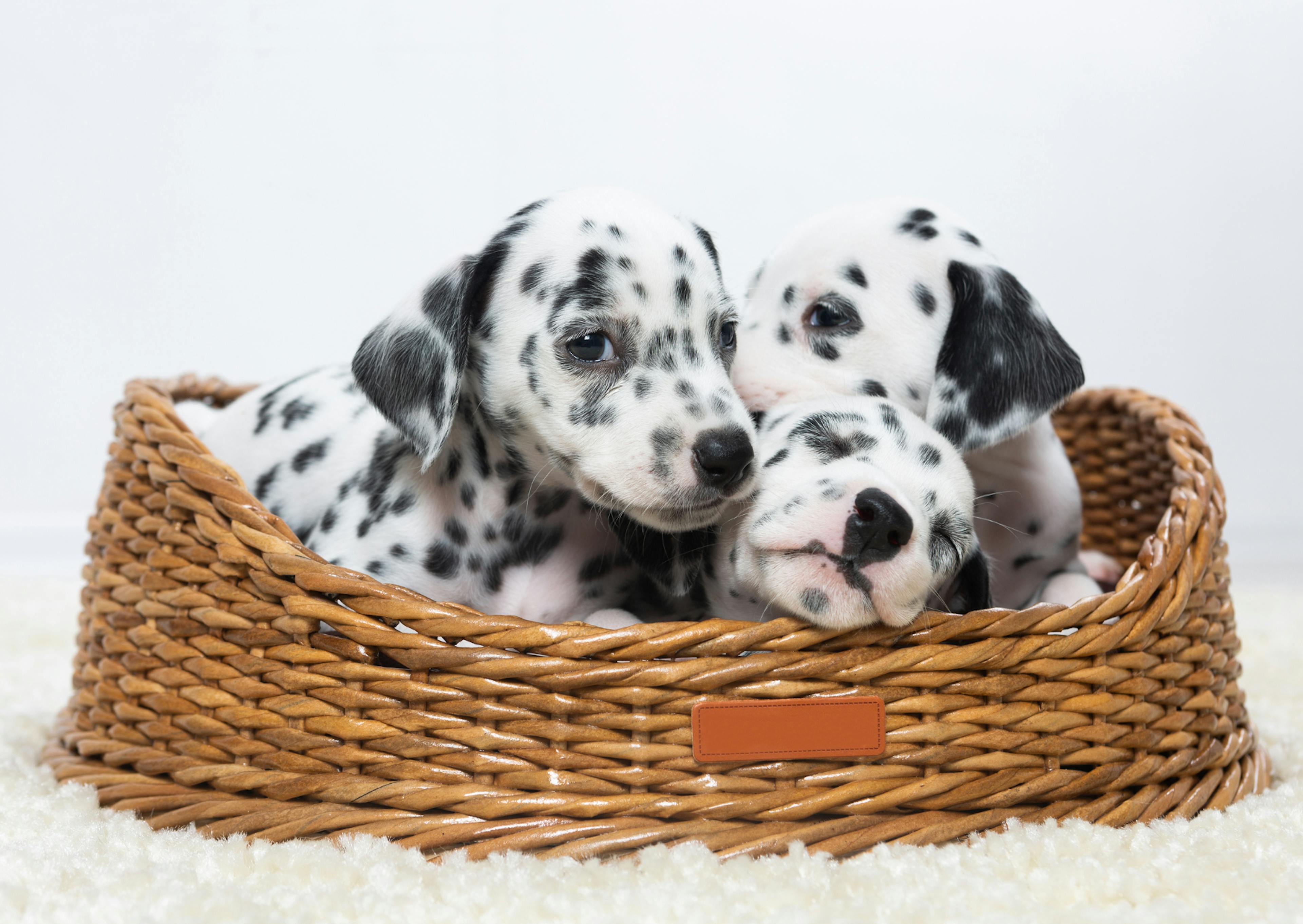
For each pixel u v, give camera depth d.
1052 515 1.01
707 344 0.85
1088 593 0.97
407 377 0.87
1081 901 0.73
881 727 0.77
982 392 0.92
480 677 0.76
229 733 0.80
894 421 0.84
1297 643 1.26
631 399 0.82
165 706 0.82
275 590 0.79
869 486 0.77
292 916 0.70
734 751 0.76
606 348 0.84
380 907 0.71
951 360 0.92
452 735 0.77
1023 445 0.99
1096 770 0.79
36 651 1.28
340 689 0.77
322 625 0.81
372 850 0.75
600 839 0.75
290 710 0.78
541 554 0.92
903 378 0.94
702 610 0.90
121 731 0.85
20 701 1.08
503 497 0.91
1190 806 0.81
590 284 0.83
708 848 0.75
